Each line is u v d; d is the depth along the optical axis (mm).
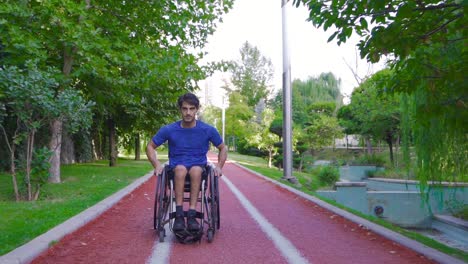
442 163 12477
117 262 4656
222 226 6902
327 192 18250
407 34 5949
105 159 34656
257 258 4961
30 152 9602
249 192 12312
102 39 11805
